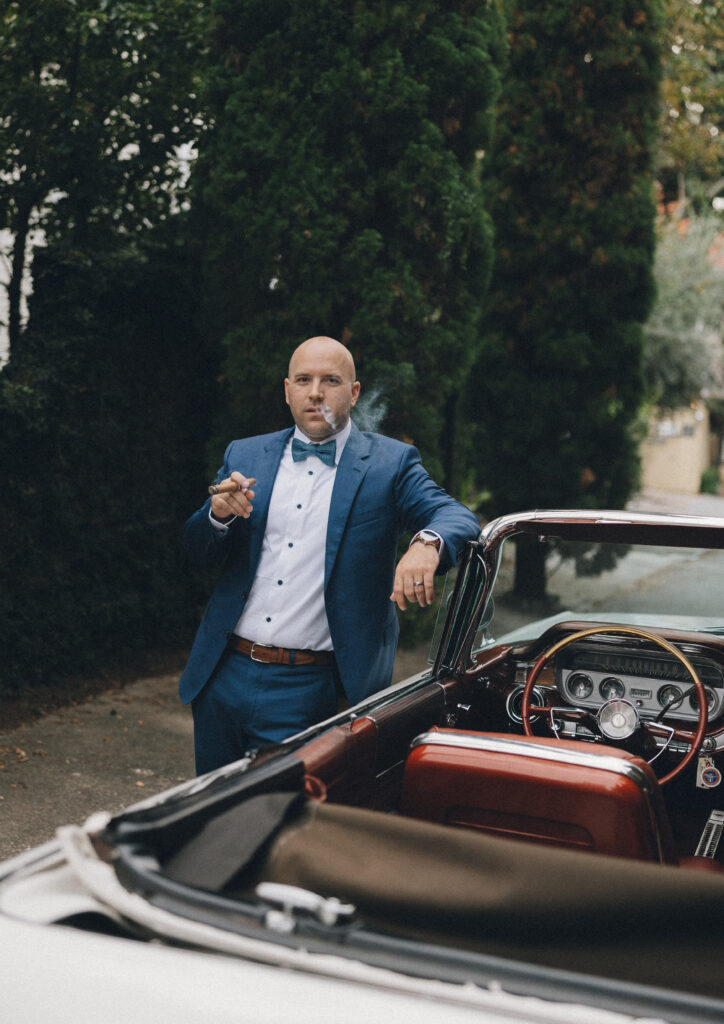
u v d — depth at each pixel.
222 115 6.10
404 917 1.48
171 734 5.31
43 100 5.86
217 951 1.28
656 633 3.01
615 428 9.16
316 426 2.86
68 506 5.77
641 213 9.00
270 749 2.03
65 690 5.80
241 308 6.32
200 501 6.89
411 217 6.18
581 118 8.84
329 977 1.22
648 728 2.85
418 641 7.13
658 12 8.93
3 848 3.87
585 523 2.92
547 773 2.00
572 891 1.45
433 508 2.79
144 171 6.31
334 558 2.81
